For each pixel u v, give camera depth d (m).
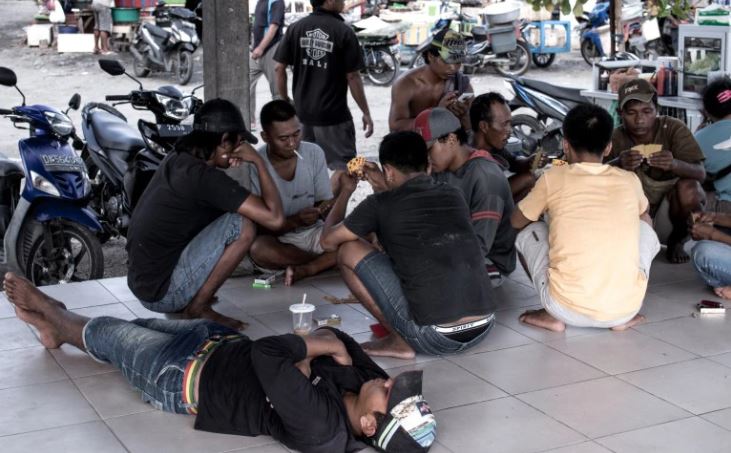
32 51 18.22
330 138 7.57
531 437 3.71
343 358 3.74
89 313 5.20
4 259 6.44
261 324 4.98
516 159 5.77
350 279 4.47
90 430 3.79
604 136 4.63
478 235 4.82
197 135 4.61
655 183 5.80
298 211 5.62
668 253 6.02
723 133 5.83
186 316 4.92
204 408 3.74
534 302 5.33
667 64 8.14
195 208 4.63
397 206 4.20
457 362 4.45
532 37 16.30
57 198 5.92
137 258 4.75
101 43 17.98
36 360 4.50
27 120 6.02
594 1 16.97
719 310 5.06
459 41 6.26
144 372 3.92
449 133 4.80
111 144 6.86
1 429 3.80
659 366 4.38
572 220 4.56
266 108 5.27
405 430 3.41
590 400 4.04
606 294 4.55
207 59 5.62
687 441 3.67
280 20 10.43
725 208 5.86
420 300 4.18
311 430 3.49
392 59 15.58
